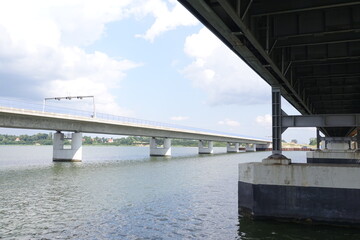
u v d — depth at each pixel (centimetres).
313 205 1998
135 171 5084
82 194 2886
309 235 1734
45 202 2508
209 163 7362
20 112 4847
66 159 6912
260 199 2094
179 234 1719
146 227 1839
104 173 4703
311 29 1750
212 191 3167
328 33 1730
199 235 1706
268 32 1725
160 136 9588
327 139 6297
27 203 2466
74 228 1797
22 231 1731
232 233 1752
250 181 2148
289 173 2066
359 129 5734
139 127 7988
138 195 2870
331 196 1972
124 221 1959
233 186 3538
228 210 2319
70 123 6462
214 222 1980
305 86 3250
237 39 1544
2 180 3809
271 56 1927
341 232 1805
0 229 1764
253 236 1697
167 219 2027
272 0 1556
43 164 6238
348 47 2128
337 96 4025
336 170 1980
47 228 1791
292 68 2627
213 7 1277
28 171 4859
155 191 3116
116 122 7069
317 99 4106
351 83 3155
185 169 5622
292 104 3428
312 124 2406
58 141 6975
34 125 5509
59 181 3753
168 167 6022
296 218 2017
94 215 2097
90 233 1711
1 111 4541
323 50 2173
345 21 1694
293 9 1517
